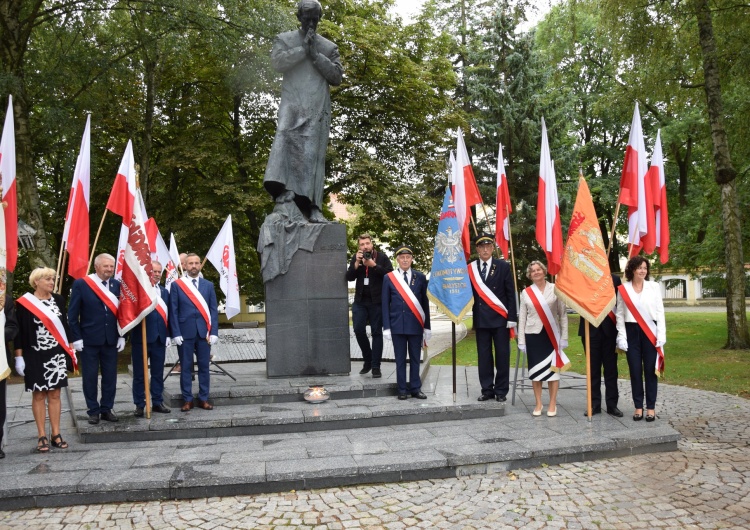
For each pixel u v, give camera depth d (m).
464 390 8.39
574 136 27.20
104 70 15.45
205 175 20.20
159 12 15.02
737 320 14.34
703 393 9.32
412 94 20.11
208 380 7.30
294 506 4.73
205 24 14.97
